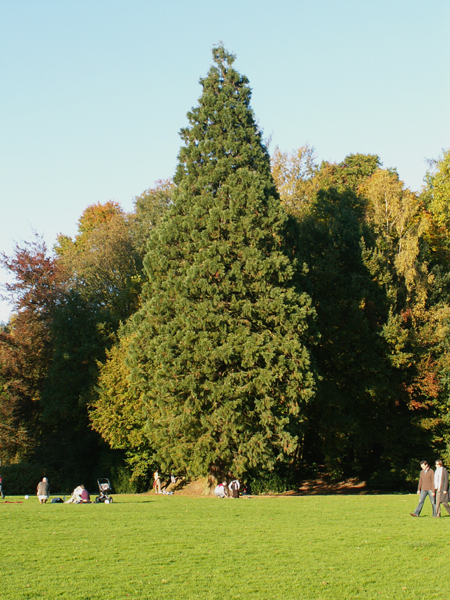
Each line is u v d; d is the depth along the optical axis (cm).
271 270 2839
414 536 1373
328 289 3609
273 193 3159
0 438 4156
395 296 3578
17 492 3891
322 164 6156
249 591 950
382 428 3675
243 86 3350
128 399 3597
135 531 1440
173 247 3038
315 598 925
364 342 3481
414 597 937
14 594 906
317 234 3881
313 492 3688
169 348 2767
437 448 3628
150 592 934
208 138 3212
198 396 2736
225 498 2538
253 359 2703
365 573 1062
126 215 6122
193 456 2791
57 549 1220
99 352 4209
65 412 4134
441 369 3469
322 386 3388
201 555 1179
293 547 1258
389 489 3781
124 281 5359
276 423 2803
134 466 3797
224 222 2931
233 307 2788
